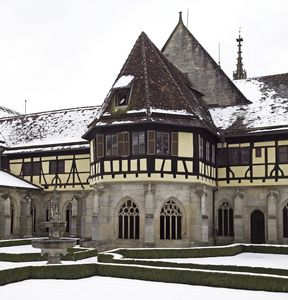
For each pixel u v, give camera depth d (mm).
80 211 41344
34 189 42031
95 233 32906
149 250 28422
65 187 42250
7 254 28359
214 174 37062
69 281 21469
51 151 42844
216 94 41031
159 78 34469
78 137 43094
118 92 33750
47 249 24078
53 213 25203
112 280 21812
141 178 31625
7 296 17844
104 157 33000
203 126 32844
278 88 40250
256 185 36094
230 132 36938
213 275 20219
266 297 17562
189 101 34438
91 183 35750
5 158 45281
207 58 41719
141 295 18062
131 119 32062
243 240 36094
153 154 31766
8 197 39094
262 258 29000
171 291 18922
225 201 37250
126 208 32500
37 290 19125
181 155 32594
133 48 36625
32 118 48812
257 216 36281
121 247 32219
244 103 39906
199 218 32781
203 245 32500
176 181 32156
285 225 35125
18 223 41031
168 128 32438
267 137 36094
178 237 32375
